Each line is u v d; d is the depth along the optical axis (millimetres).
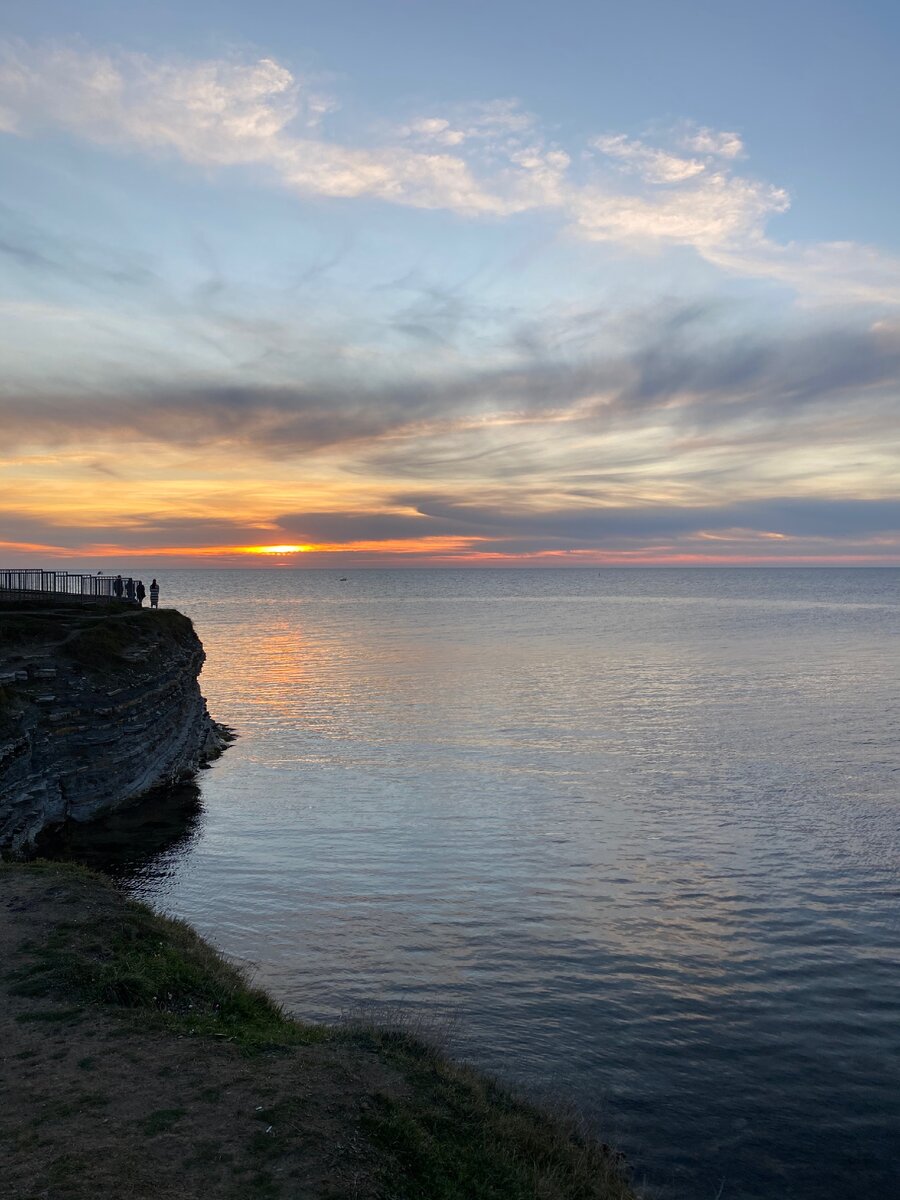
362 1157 9523
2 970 13789
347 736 55188
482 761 47219
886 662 92625
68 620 45781
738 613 195625
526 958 22234
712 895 26812
